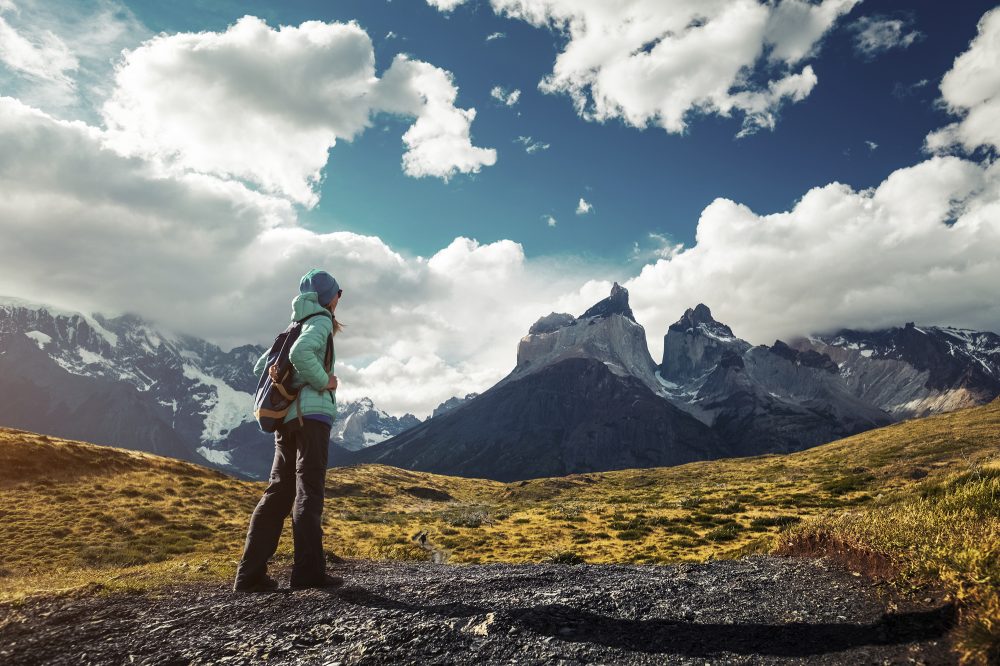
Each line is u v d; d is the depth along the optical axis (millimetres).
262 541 6438
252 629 4727
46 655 4242
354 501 95000
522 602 5289
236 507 53688
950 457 72000
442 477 150750
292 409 6523
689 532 34688
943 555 5141
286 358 6641
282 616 5066
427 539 37125
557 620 4793
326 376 6492
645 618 4867
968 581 4613
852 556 6250
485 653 4160
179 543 37875
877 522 6848
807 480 67812
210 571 8594
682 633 4523
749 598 5328
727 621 4750
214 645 4391
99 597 5812
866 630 4379
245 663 4055
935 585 4914
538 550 31375
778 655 4082
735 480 92625
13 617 5078
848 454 102125
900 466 68000
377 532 43156
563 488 122062
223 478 67562
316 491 6457
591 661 4016
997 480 7547
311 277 7047
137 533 40500
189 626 4840
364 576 6984
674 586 5801
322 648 4289
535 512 51938
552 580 6449
